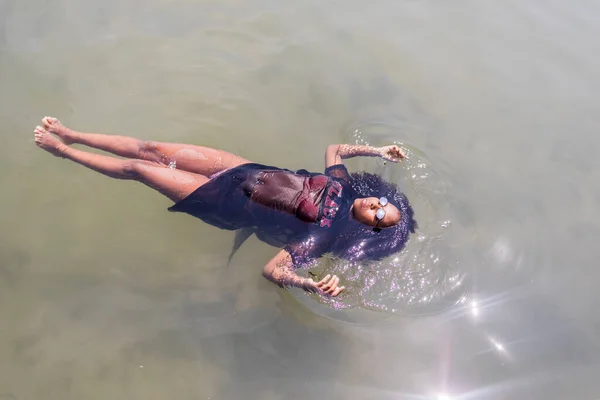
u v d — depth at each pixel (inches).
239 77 235.9
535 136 227.5
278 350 163.6
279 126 221.5
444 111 233.5
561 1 292.5
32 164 199.8
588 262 187.5
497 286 178.5
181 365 160.6
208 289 178.1
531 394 154.7
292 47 251.8
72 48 237.0
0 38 234.5
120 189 200.1
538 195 206.1
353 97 234.5
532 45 266.7
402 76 245.8
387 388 156.2
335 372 159.3
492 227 193.5
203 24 255.9
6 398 151.3
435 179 205.5
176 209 177.3
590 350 165.3
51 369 157.8
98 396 153.5
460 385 156.4
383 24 269.6
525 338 166.9
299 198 168.4
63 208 192.5
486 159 216.7
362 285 172.7
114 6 257.9
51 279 176.2
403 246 179.6
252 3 269.9
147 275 180.4
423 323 168.6
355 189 183.5
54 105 215.5
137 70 232.7
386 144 216.1
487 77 249.4
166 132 214.7
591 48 267.7
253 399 154.0
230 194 172.2
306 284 156.2
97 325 167.8
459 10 283.3
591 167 218.1
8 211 188.5
